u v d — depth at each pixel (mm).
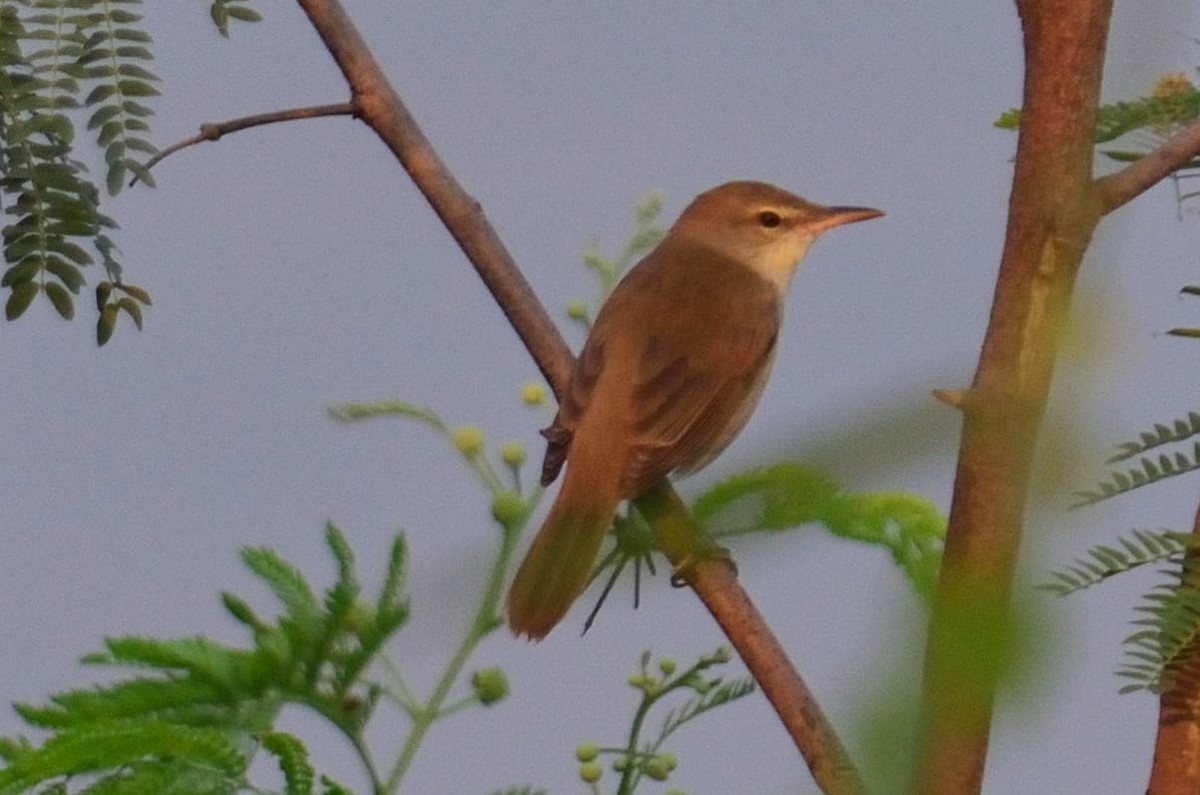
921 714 1794
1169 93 4379
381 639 3518
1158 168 3918
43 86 5969
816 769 4488
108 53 6027
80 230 5945
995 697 1781
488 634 3967
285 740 3232
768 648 4793
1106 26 3547
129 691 3289
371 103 7102
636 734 4684
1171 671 3510
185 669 3334
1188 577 3527
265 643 3408
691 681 4719
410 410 5297
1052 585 2242
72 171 5961
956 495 2811
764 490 2625
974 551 2725
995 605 1849
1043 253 3367
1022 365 2814
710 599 4832
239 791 3135
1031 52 3580
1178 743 3986
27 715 3268
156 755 3107
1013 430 2770
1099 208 3494
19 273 5969
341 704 3562
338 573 3525
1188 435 3520
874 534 3410
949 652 1783
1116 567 3508
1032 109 3564
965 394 2832
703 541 3387
